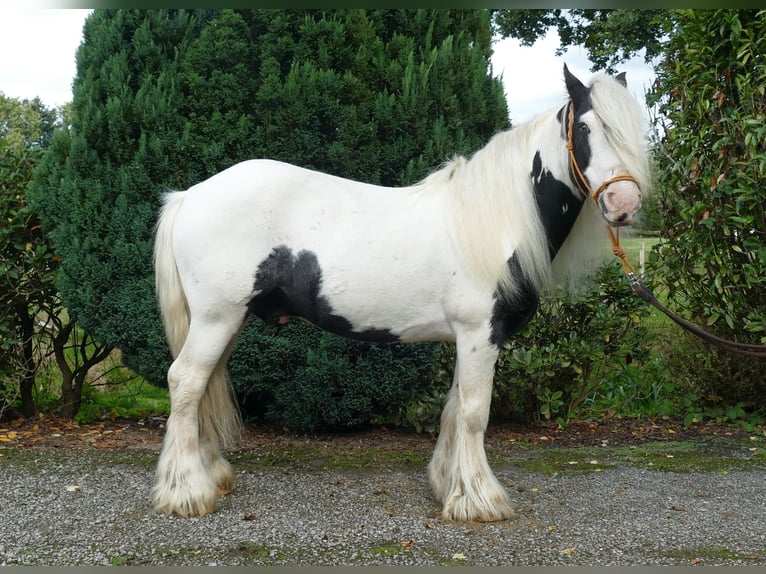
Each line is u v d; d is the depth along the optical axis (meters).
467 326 2.72
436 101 4.02
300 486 3.22
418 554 2.44
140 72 3.93
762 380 4.61
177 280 2.89
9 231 4.07
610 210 2.38
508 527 2.71
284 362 3.91
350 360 3.98
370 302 2.75
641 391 5.02
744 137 4.05
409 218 2.77
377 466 3.60
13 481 3.22
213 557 2.39
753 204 4.04
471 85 4.12
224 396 3.02
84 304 3.84
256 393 4.20
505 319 2.73
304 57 3.91
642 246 5.25
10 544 2.49
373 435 4.26
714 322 4.48
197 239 2.73
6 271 4.06
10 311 4.29
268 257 2.75
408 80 3.93
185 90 3.94
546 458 3.81
